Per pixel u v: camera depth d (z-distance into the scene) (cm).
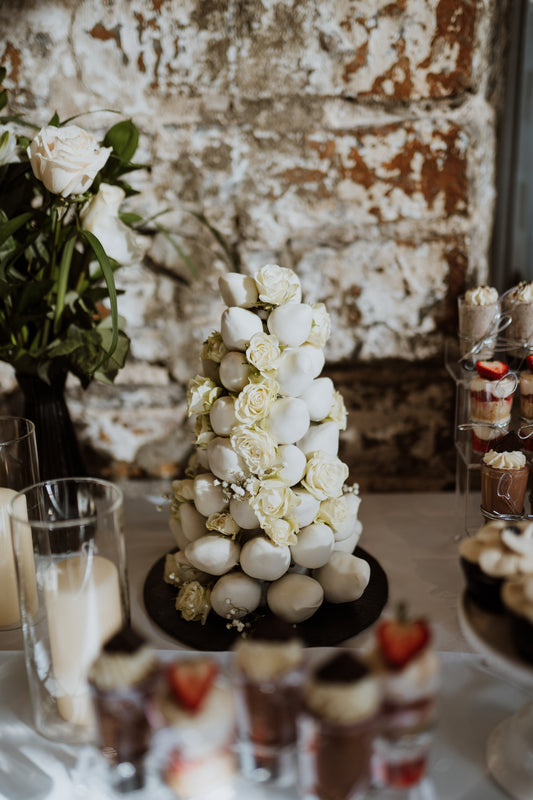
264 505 78
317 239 109
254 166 107
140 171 108
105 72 104
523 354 95
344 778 52
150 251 111
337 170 106
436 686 52
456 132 104
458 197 106
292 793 59
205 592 83
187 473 92
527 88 108
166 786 57
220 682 56
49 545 65
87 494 75
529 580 55
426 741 53
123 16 101
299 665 55
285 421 78
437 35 100
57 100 106
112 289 81
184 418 118
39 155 79
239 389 80
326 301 112
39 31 102
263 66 103
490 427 91
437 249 108
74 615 65
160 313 114
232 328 78
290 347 81
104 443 120
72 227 89
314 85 103
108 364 94
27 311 92
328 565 84
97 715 57
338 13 99
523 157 112
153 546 102
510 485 86
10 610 84
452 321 111
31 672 67
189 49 102
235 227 110
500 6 102
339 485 82
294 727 57
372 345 113
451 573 93
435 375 114
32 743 67
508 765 60
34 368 93
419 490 119
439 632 81
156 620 84
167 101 105
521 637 54
